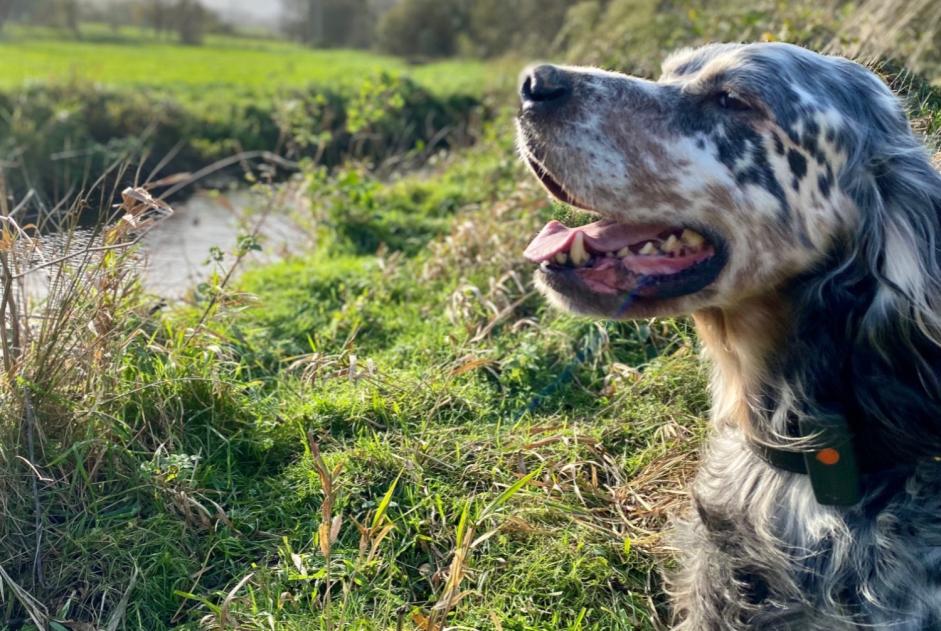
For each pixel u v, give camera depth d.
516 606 0.73
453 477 0.86
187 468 0.83
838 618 0.65
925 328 0.62
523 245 1.28
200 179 2.72
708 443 0.82
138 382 0.89
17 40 7.86
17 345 0.85
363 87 2.23
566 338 1.06
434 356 1.10
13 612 0.74
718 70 0.69
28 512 0.79
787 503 0.68
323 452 0.90
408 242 1.59
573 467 0.86
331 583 0.74
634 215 0.69
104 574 0.76
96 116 2.99
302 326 1.21
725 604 0.69
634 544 0.78
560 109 0.69
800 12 1.59
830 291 0.66
